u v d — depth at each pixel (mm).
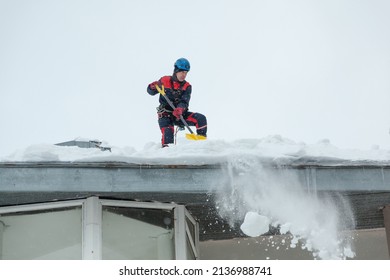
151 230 10914
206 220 12086
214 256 13539
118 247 10586
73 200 10680
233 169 9875
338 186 9938
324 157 9914
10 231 10617
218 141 10180
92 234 10406
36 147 9805
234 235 13219
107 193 9914
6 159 9719
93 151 10000
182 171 9836
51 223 10609
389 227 11359
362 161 9969
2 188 9570
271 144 10367
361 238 13344
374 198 10805
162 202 11117
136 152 9969
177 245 10977
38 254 10461
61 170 9695
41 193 9828
